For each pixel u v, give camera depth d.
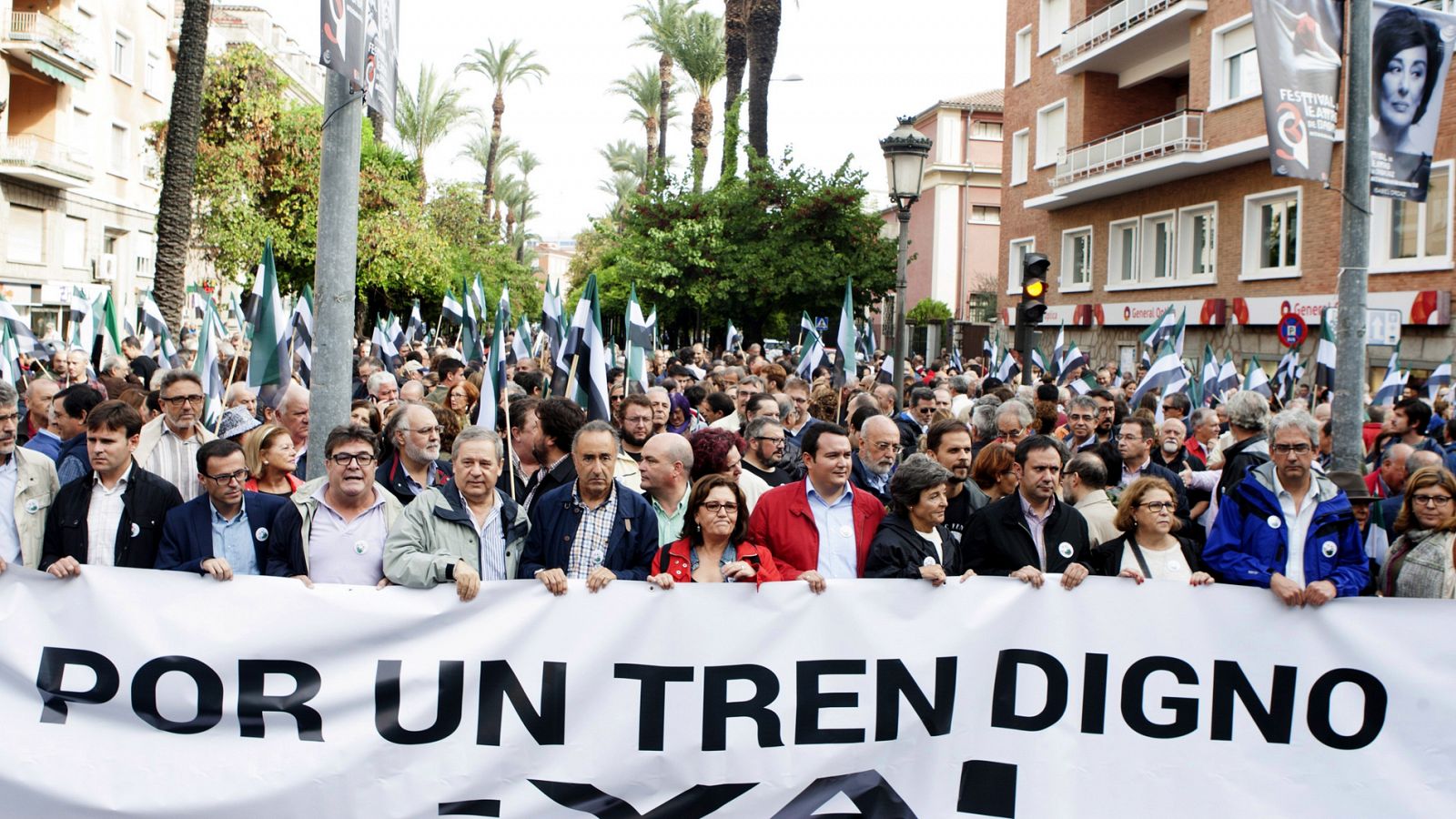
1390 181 7.84
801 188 29.86
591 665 4.49
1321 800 4.55
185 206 20.94
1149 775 4.58
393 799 4.41
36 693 4.34
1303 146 7.69
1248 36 23.81
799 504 5.21
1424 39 7.86
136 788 4.33
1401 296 20.09
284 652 4.42
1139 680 4.61
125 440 5.03
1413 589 5.01
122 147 38.59
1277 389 16.06
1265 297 23.78
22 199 32.06
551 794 4.46
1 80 30.92
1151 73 28.31
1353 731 4.57
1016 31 34.09
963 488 6.05
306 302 11.62
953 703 4.59
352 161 6.02
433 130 50.19
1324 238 22.08
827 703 4.56
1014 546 5.10
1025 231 33.88
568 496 5.03
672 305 30.42
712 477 4.82
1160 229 28.05
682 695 4.52
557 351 10.27
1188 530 6.06
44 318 33.25
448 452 7.48
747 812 4.52
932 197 49.72
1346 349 7.60
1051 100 31.78
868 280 29.39
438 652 4.46
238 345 14.41
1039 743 4.59
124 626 4.38
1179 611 4.63
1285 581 4.62
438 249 31.62
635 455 6.84
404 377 12.32
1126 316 28.75
